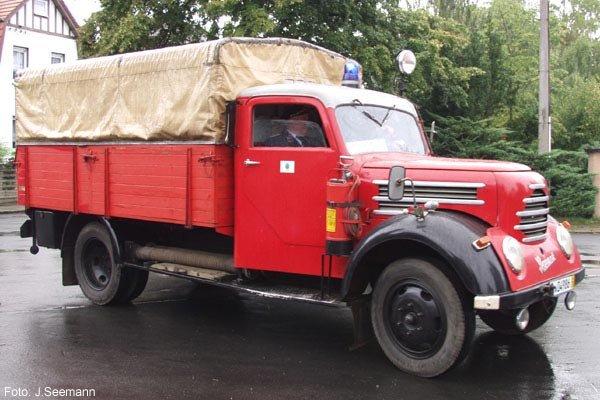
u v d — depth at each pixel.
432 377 5.01
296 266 5.83
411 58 7.29
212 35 16.67
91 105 7.41
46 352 5.68
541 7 17.25
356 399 4.60
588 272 10.14
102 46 17.42
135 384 4.89
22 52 30.58
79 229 7.91
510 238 4.96
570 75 30.50
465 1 23.81
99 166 7.27
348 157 5.50
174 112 6.43
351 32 16.78
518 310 5.10
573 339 6.23
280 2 14.68
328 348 5.89
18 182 8.52
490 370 5.29
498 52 21.84
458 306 4.81
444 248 4.75
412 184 5.13
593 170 18.22
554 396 4.70
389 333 5.20
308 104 5.79
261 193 5.98
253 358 5.57
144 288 7.88
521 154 18.09
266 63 6.49
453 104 20.80
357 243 5.34
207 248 7.02
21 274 9.58
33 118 8.23
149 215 6.73
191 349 5.83
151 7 16.91
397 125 6.40
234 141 6.09
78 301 7.83
